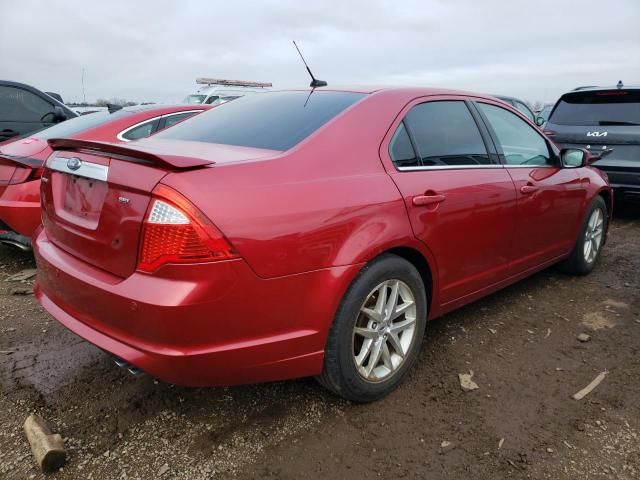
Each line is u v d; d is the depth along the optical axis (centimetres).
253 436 234
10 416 243
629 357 313
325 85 316
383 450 227
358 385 247
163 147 252
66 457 216
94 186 223
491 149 331
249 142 254
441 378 285
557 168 396
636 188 633
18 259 481
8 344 312
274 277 206
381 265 245
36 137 500
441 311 302
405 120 281
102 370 285
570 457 224
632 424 247
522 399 267
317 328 223
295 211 212
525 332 344
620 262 503
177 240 189
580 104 690
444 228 278
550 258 398
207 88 1574
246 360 209
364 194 239
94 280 213
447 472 214
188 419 245
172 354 194
